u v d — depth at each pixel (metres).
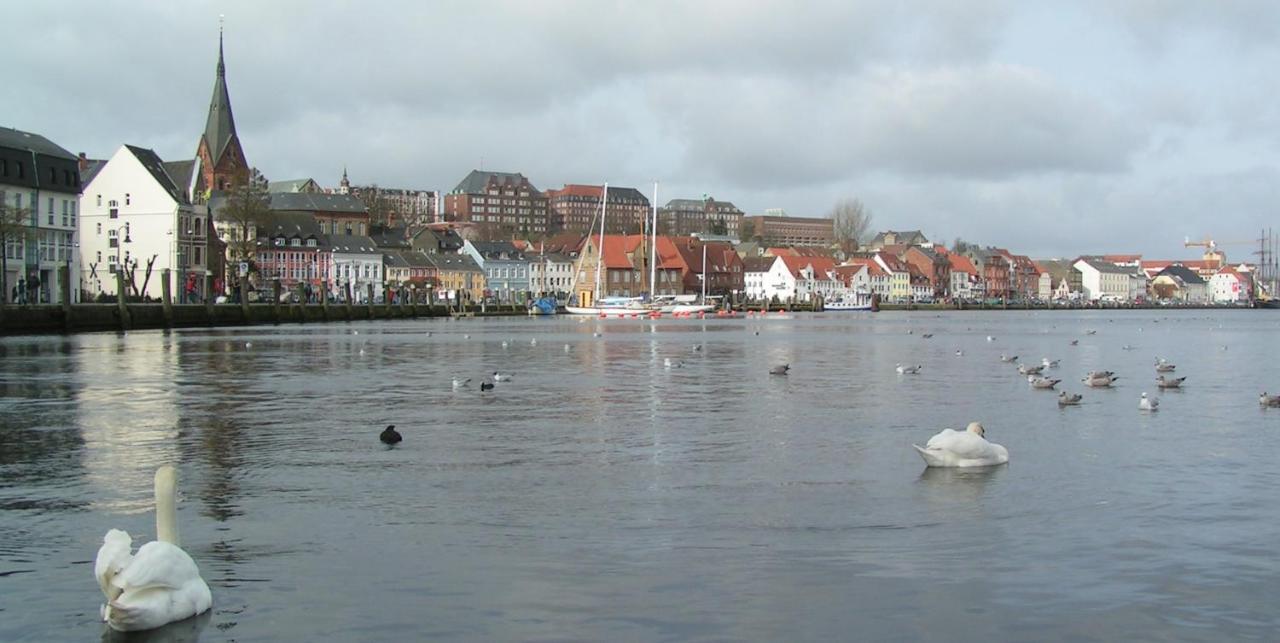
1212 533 19.03
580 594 15.55
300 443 29.73
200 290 170.88
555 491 22.80
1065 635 13.95
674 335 114.88
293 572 16.62
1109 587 15.88
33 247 129.12
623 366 61.66
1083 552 17.73
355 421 34.75
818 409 38.22
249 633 13.98
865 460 26.69
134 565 14.12
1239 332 131.25
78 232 138.62
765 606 15.03
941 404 39.84
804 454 27.69
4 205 111.38
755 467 25.73
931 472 24.98
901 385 48.38
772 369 54.09
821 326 154.62
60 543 18.34
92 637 13.82
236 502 21.66
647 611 14.82
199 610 14.62
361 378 52.09
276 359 66.62
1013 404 39.75
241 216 174.88
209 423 34.22
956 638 13.84
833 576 16.41
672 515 20.47
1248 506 21.17
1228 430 32.16
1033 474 24.61
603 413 37.00
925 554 17.62
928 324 167.88
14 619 14.46
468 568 16.84
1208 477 24.27
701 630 14.12
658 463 26.33
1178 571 16.67
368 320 169.75
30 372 54.62
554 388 46.81
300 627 14.20
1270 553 17.69
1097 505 21.27
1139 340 105.88
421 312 197.12
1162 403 40.03
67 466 25.91
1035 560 17.27
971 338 108.75
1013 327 152.12
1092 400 41.22
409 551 17.83
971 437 25.69
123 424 33.91
